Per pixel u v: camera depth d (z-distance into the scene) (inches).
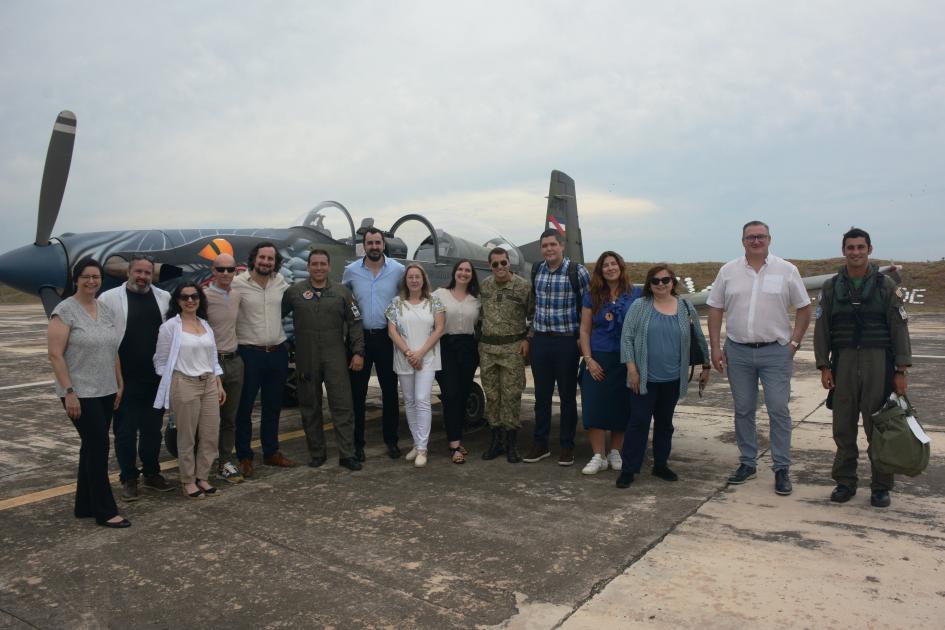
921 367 358.6
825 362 141.4
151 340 141.6
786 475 145.5
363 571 104.4
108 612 91.5
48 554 112.6
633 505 137.6
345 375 169.6
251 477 162.1
